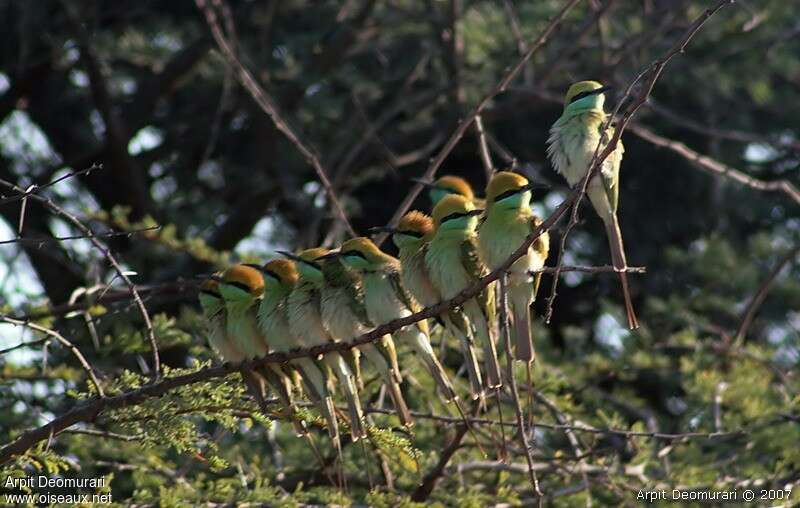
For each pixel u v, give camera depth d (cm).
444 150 1227
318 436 1273
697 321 1506
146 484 1137
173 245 1384
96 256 1354
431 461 1199
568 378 1390
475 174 2039
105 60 1834
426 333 1004
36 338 1173
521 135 1989
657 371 1466
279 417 996
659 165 1958
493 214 986
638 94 834
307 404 1061
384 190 2062
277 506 1049
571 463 1186
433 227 1006
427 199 2036
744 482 1180
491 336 973
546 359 1418
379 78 1914
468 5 1805
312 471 1241
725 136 1630
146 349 1194
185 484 1105
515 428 1220
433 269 984
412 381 1216
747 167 1972
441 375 992
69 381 1216
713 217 1953
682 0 1750
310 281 998
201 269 1652
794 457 1235
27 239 876
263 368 997
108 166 1877
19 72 1795
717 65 1798
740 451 1289
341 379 992
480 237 985
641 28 1834
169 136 1947
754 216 1956
